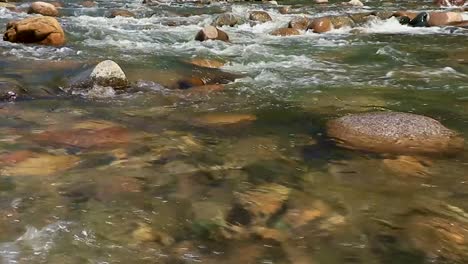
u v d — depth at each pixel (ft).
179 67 27.91
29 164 13.82
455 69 29.12
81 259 9.36
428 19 46.44
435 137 16.20
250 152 15.43
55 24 34.42
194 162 14.48
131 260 9.37
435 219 11.14
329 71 28.68
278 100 22.11
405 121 16.92
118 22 48.73
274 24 48.24
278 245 10.00
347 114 19.80
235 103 21.52
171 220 10.96
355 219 11.11
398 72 28.37
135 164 14.16
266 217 11.18
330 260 9.49
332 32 44.19
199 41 38.29
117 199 11.91
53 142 15.72
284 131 17.58
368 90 24.13
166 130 17.48
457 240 10.24
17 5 62.13
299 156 15.07
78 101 21.33
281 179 13.35
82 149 15.20
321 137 16.83
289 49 35.78
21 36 33.53
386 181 13.20
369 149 15.46
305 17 49.03
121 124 18.02
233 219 11.05
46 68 26.40
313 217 11.19
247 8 63.77
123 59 29.78
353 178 13.41
